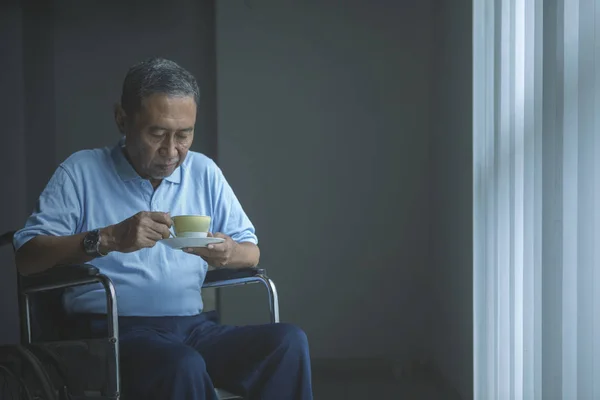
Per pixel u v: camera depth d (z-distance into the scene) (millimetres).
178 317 1918
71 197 1893
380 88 4273
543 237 1848
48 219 1846
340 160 4281
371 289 4273
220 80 4301
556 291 1787
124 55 4680
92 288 1868
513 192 2195
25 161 4570
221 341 1841
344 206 4281
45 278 1699
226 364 1814
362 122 4277
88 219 1908
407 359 4250
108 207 1924
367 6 4281
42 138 4621
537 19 1930
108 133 4680
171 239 1709
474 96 2854
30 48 4602
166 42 4672
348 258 4277
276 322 1948
